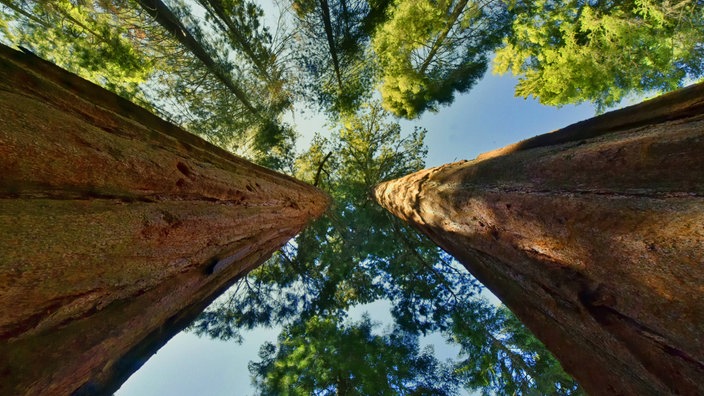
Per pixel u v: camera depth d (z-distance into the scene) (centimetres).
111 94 339
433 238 720
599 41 1203
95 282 203
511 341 1148
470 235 469
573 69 1224
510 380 1084
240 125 1427
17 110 197
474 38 1400
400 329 1304
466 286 1446
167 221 275
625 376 291
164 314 311
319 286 1502
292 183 769
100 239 207
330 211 1530
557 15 1225
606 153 272
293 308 1407
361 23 1305
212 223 348
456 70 1444
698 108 250
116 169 248
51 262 174
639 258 209
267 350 1220
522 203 329
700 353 187
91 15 1036
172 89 1312
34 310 167
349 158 1770
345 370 1090
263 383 1119
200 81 1326
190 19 1148
